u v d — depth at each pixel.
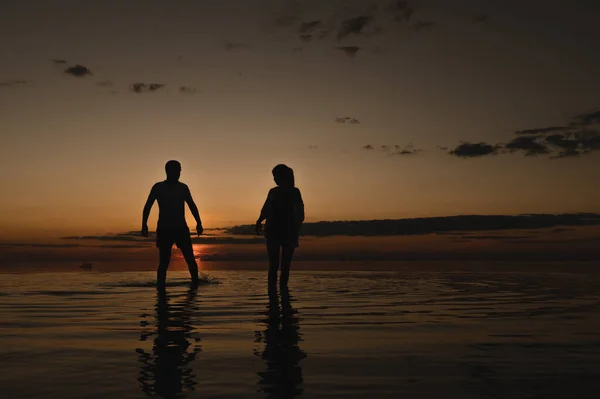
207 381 2.16
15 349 2.81
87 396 1.97
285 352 2.71
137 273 10.53
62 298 5.52
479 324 3.66
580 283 7.51
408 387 2.07
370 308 4.59
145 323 3.72
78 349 2.80
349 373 2.28
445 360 2.52
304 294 5.91
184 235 7.93
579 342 2.98
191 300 5.28
